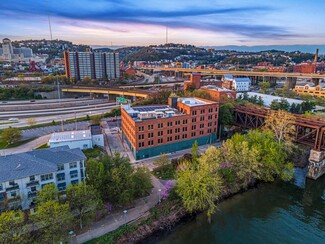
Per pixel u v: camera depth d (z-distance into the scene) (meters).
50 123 113.31
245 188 62.91
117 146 87.56
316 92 182.38
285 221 52.25
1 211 44.06
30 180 46.09
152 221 49.12
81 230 45.53
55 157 51.47
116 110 129.75
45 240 37.88
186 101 90.25
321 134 68.56
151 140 78.12
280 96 165.12
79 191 43.25
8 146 85.06
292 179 69.44
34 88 174.50
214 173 56.38
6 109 140.88
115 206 52.03
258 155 62.25
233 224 51.06
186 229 49.41
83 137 83.69
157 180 63.94
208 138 91.31
